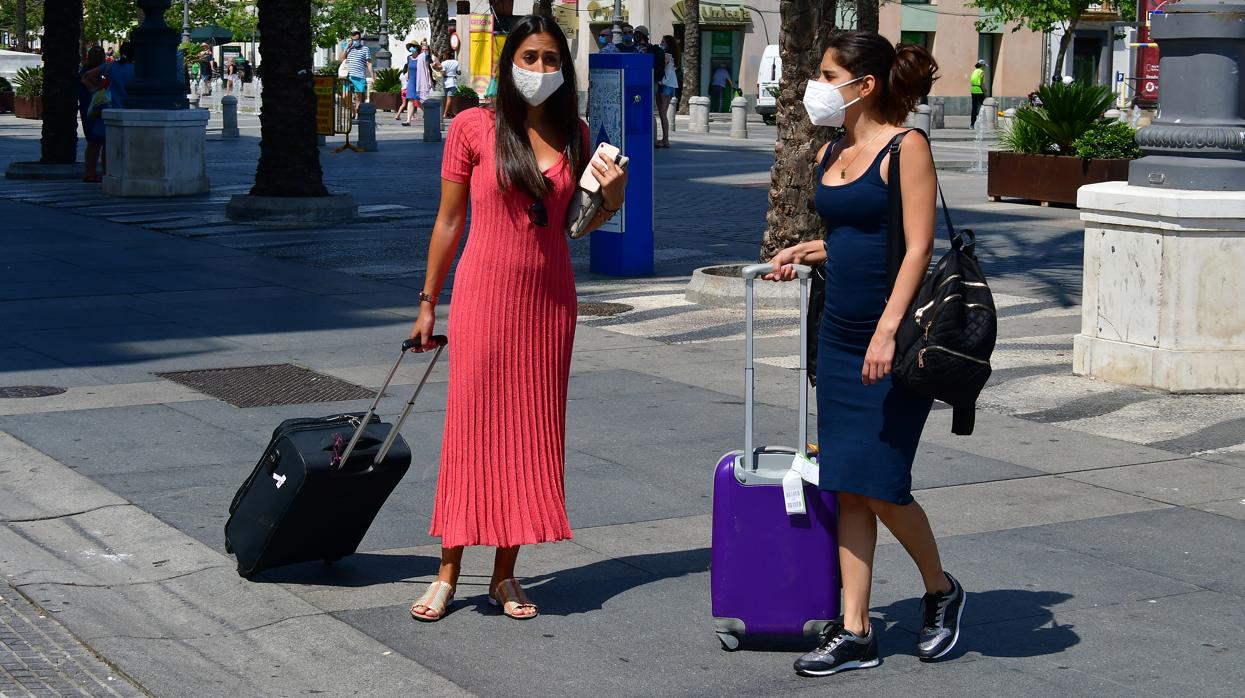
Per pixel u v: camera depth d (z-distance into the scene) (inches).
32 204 898.7
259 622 241.6
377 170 1170.0
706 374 443.8
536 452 243.8
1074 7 1891.0
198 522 293.7
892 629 239.5
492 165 236.4
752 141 1584.6
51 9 1069.1
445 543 242.8
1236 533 293.4
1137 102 1106.1
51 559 271.7
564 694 211.9
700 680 217.5
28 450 346.0
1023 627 240.2
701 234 789.2
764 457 228.4
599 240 650.2
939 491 322.3
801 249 224.2
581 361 462.0
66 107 1082.7
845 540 220.4
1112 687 215.6
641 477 331.0
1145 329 423.8
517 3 2290.8
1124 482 331.3
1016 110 1018.7
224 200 932.0
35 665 221.9
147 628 238.8
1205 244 413.7
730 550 224.4
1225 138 409.7
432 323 245.1
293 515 249.1
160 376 430.0
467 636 235.8
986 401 411.2
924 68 212.1
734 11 2370.8
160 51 949.8
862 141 214.8
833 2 553.6
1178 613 247.0
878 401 212.4
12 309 537.3
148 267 645.3
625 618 244.1
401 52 3031.5
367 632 237.1
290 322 519.8
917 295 207.0
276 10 808.9
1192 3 409.7
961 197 1010.1
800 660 218.7
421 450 352.8
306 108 821.9
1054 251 737.6
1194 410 400.8
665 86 1432.1
